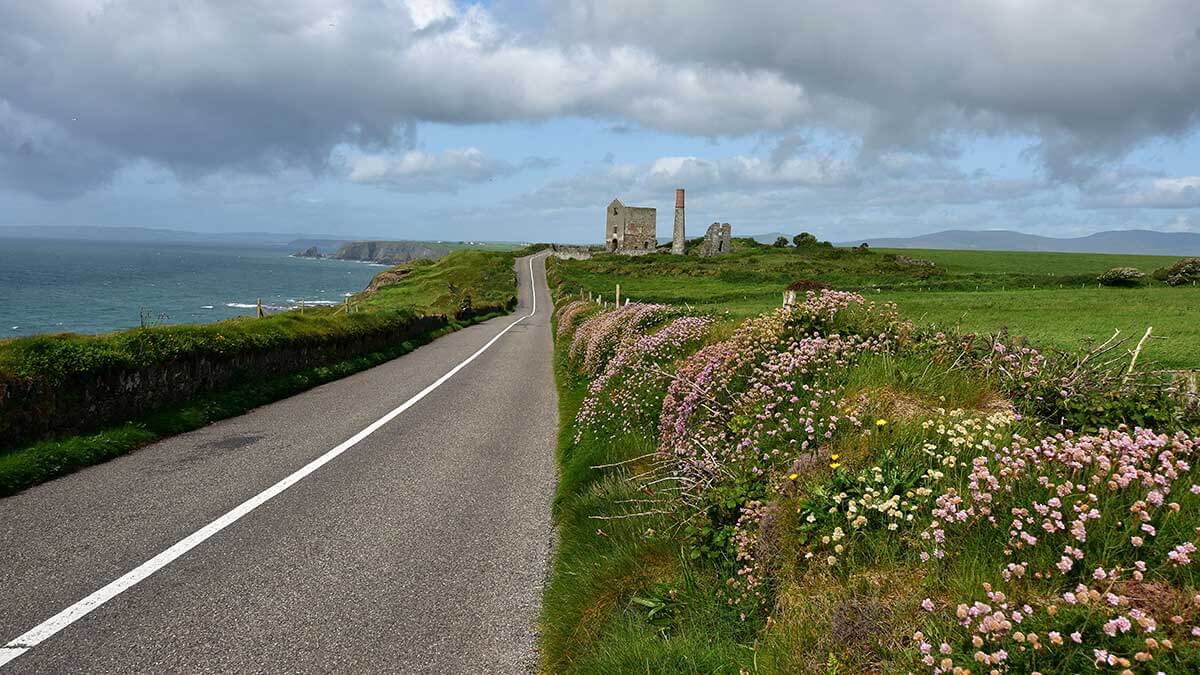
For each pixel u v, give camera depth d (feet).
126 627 13.94
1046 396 19.76
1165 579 9.44
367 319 73.00
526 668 13.12
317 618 14.74
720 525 15.42
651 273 306.96
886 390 19.24
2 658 12.59
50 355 27.58
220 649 13.30
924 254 380.99
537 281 350.84
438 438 33.50
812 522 12.67
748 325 29.91
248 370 43.55
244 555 17.97
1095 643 8.22
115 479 24.35
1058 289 164.55
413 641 13.96
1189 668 7.66
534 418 40.22
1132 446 12.23
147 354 33.17
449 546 19.26
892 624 9.89
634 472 22.75
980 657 8.01
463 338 107.04
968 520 11.37
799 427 17.65
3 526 19.16
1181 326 86.22
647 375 31.27
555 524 21.38
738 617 12.55
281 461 27.78
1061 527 9.99
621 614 13.97
